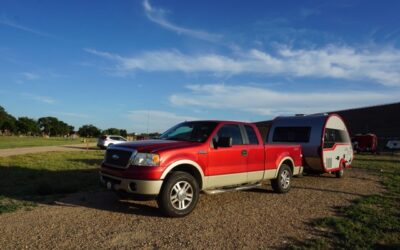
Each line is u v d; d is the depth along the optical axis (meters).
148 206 7.73
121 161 7.06
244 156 8.55
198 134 8.08
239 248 5.31
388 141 50.44
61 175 12.06
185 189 7.06
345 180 13.35
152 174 6.64
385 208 8.13
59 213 6.97
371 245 5.46
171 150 7.01
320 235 5.97
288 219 6.99
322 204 8.51
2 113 135.00
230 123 8.52
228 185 8.23
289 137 13.47
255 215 7.25
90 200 8.23
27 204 7.63
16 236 5.56
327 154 13.00
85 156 21.41
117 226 6.20
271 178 9.56
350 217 7.21
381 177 14.42
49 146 40.62
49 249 5.04
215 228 6.27
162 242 5.46
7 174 11.96
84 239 5.48
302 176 14.41
